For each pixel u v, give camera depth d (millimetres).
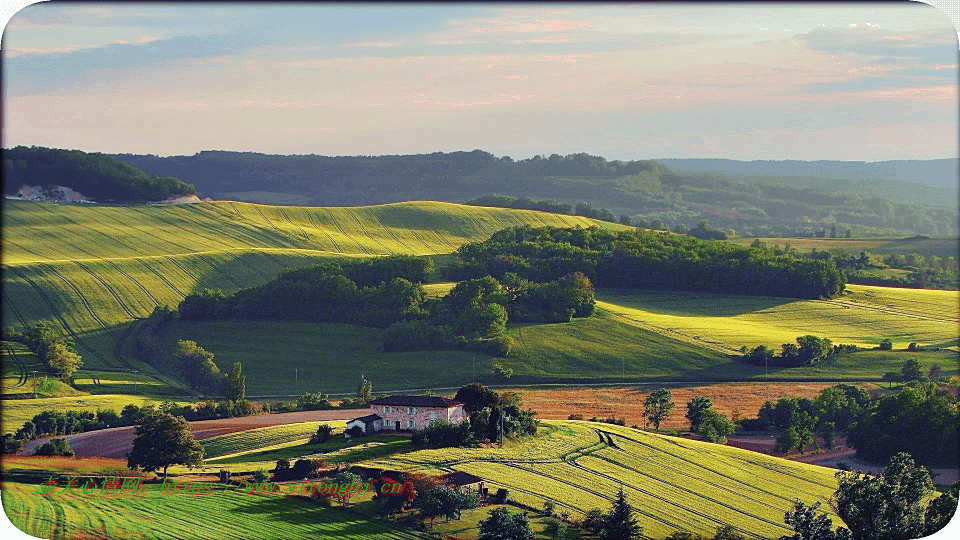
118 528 120688
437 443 162125
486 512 131500
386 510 128625
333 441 170500
